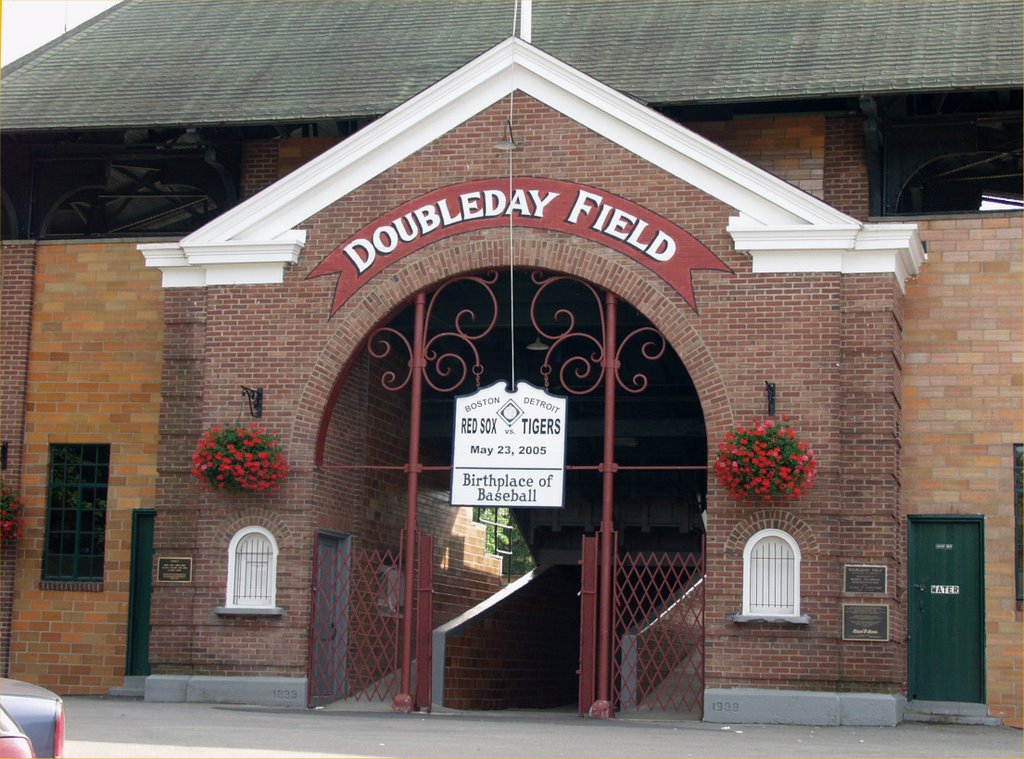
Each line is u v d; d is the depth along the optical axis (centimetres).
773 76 2083
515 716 1858
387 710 1925
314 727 1578
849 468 1844
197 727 1523
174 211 2436
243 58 2439
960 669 1950
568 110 1950
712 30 2323
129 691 2178
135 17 2719
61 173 2345
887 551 1817
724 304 1875
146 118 2203
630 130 1927
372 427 2250
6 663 2234
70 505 2261
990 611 1948
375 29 2528
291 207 2019
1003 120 2059
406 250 1983
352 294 1992
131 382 2256
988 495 1967
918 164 2081
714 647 1820
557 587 2844
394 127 1989
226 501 1986
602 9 2495
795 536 1816
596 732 1616
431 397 2533
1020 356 1978
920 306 2011
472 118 1981
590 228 1927
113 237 2306
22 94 2358
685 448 2797
